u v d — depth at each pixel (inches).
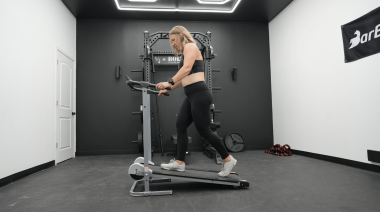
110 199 64.8
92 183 83.7
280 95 168.2
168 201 62.2
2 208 58.7
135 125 164.9
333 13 118.2
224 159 71.6
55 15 130.9
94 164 124.3
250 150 173.0
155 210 55.9
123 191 72.8
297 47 148.3
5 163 83.7
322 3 126.0
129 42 169.5
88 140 160.2
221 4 159.8
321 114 127.3
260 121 177.0
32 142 102.6
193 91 66.8
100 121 162.4
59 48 135.1
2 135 82.6
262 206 57.8
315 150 132.4
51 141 120.8
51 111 121.7
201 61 69.0
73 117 154.5
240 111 175.9
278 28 170.1
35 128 105.4
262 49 182.1
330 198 63.4
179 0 149.7
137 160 80.6
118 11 157.2
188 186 77.1
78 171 106.0
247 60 179.9
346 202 60.1
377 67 94.4
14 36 91.4
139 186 78.5
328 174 92.8
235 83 177.5
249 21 181.0
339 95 114.5
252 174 94.0
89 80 163.6
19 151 92.7
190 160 134.0
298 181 82.2
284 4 156.2
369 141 98.2
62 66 139.4
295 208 56.2
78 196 68.1
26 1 100.7
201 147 167.8
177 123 72.0
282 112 165.6
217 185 78.0
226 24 180.2
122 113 164.6
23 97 96.4
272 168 106.2
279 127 169.2
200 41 144.4
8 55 87.2
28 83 100.6
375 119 95.4
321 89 127.3
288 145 152.8
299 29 145.9
